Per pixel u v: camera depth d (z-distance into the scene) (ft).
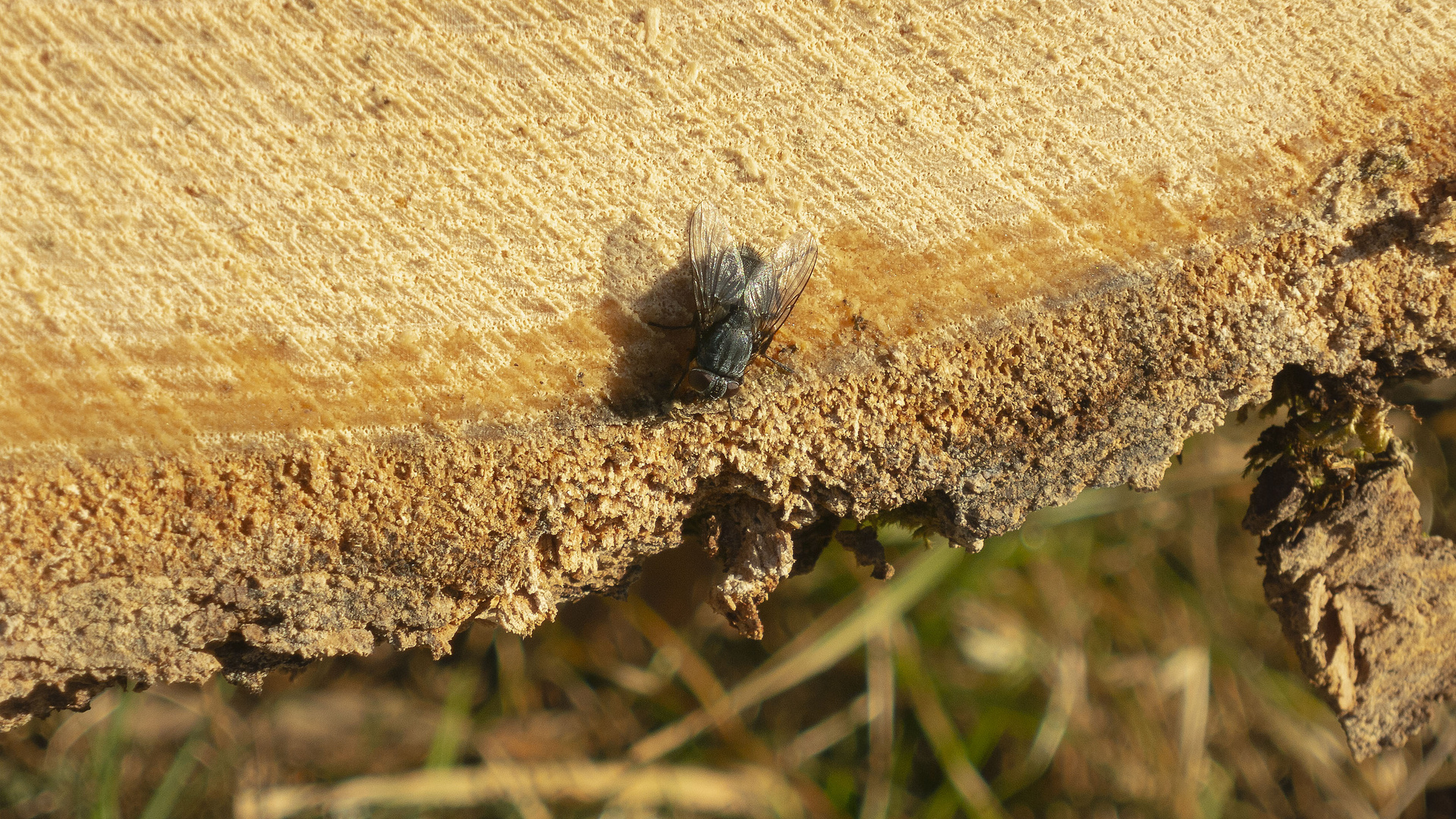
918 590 1.09
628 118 0.75
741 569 0.78
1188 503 1.26
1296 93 0.76
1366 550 0.80
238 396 0.75
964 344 0.76
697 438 0.76
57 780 1.03
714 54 0.75
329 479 0.75
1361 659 0.81
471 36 0.75
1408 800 1.17
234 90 0.74
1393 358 0.78
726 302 0.76
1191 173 0.76
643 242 0.76
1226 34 0.76
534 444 0.75
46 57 0.74
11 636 0.75
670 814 1.09
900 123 0.76
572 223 0.75
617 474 0.76
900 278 0.76
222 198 0.74
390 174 0.75
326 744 1.11
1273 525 0.80
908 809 1.11
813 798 1.10
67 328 0.74
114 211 0.74
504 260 0.75
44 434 0.74
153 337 0.74
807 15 0.75
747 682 1.09
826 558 1.15
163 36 0.74
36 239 0.74
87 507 0.74
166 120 0.74
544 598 0.77
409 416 0.75
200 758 1.06
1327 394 0.79
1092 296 0.76
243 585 0.75
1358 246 0.77
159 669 0.76
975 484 0.77
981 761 1.11
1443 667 0.81
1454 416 1.32
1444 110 0.76
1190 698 1.16
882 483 0.77
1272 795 1.18
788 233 0.76
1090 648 1.17
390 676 1.16
